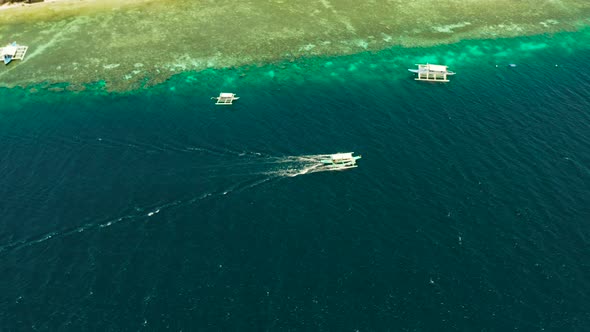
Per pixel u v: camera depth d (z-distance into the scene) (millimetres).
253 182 54625
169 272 45219
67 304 42781
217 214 50875
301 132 62000
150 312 42094
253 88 71375
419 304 42625
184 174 55500
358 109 66688
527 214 50719
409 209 51344
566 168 56281
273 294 43406
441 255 46688
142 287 44000
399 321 41375
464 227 49406
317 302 42812
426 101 68438
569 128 62594
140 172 55656
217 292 43562
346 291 43625
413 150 59000
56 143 60062
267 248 47375
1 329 40969
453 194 53031
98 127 62875
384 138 61000
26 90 70000
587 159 57500
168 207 51531
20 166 56500
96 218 50312
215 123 63594
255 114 65562
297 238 48344
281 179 55031
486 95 69812
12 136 61438
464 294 43406
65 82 71625
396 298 43062
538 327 40938
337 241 48031
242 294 43406
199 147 59250
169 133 61625
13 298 43281
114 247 47531
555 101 68250
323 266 45750
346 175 55469
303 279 44656
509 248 47375
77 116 65125
